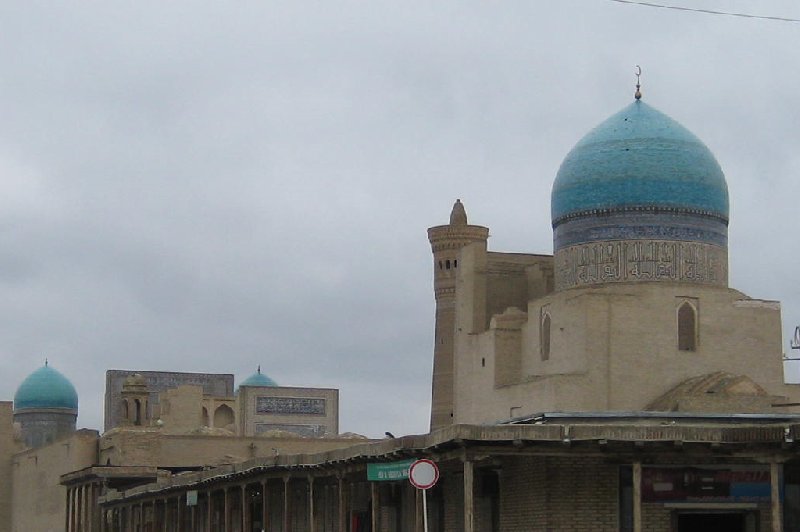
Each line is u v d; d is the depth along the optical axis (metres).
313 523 49.03
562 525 37.06
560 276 64.88
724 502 36.78
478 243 68.31
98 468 80.44
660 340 59.28
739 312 60.53
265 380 122.81
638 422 42.34
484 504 41.91
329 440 90.25
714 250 63.16
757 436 34.31
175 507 71.25
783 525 36.88
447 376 91.00
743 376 57.97
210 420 106.81
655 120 64.50
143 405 91.88
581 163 64.31
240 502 63.88
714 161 64.25
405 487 47.47
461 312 68.50
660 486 36.66
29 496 101.19
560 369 60.44
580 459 37.28
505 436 34.47
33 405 125.38
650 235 62.38
